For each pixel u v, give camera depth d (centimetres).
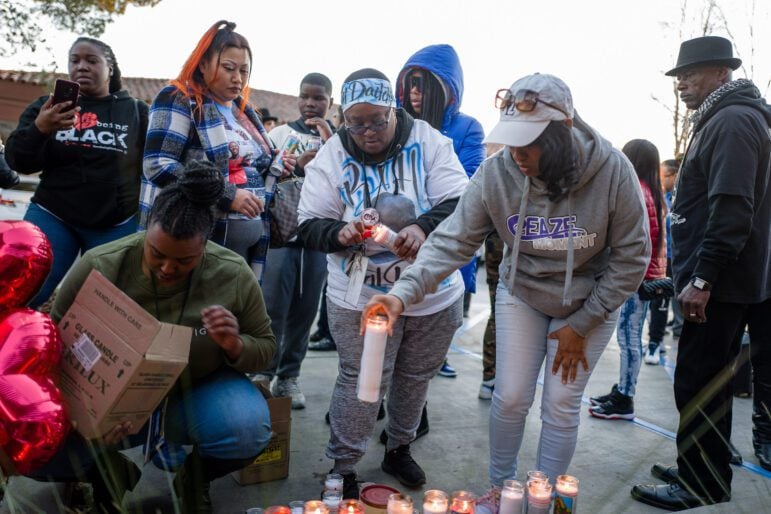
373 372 192
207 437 218
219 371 233
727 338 268
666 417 403
